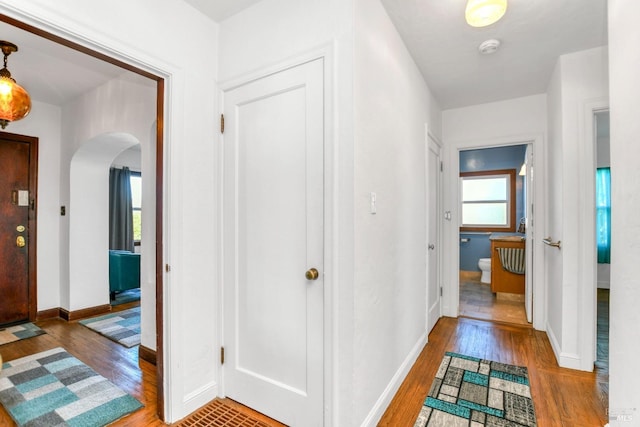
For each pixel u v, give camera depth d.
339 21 1.54
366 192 1.62
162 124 1.79
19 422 1.77
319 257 1.60
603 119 3.95
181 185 1.79
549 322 2.93
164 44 1.71
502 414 1.83
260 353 1.83
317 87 1.60
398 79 2.11
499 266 4.41
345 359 1.52
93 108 3.18
